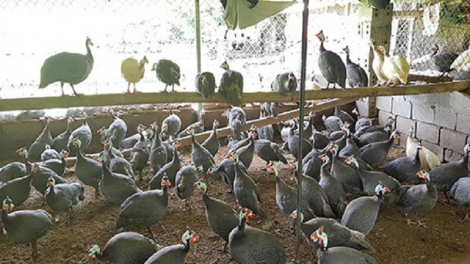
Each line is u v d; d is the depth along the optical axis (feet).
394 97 29.63
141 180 24.20
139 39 38.32
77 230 18.42
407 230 18.19
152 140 25.04
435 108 26.43
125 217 16.75
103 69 35.76
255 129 25.90
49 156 23.58
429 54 34.60
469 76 25.57
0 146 28.48
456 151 25.45
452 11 35.37
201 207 20.68
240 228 14.34
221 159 28.22
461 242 17.08
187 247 13.42
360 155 23.56
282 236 17.67
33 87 32.40
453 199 20.84
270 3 26.00
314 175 21.20
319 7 38.47
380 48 25.23
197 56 31.76
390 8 30.12
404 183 23.15
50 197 17.85
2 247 17.04
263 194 22.18
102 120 30.58
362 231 15.79
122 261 14.08
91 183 20.93
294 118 29.04
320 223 14.92
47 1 34.96
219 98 19.29
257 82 37.63
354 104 34.27
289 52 40.78
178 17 38.55
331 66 21.03
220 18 38.83
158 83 36.58
